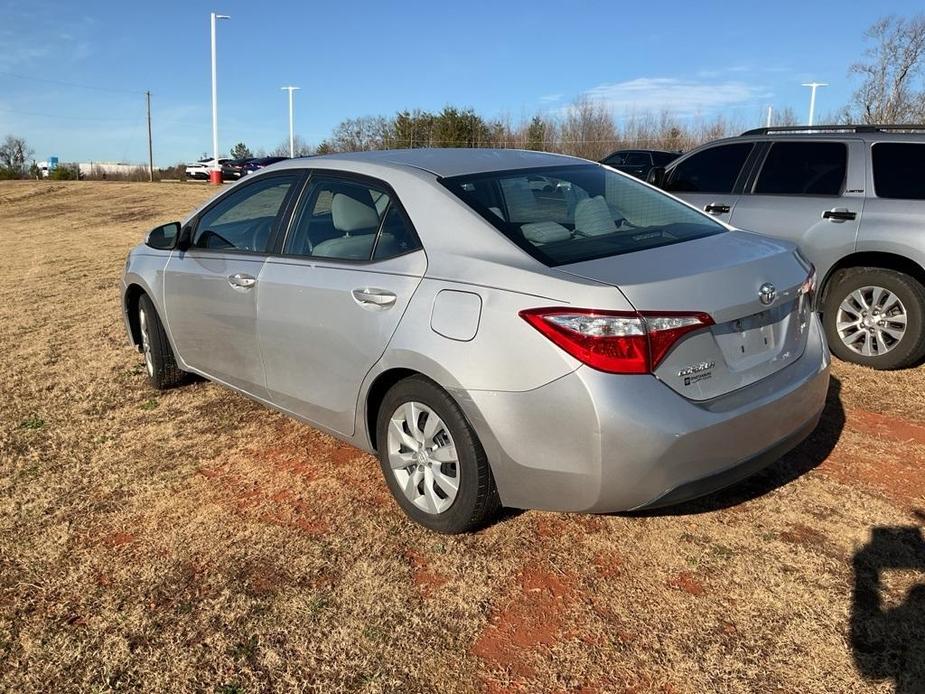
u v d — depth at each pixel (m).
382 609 2.86
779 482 3.72
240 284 4.07
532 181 3.63
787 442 3.13
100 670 2.59
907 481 3.71
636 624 2.74
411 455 3.34
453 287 3.05
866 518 3.38
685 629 2.71
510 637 2.69
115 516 3.60
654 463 2.71
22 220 20.78
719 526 3.35
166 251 4.92
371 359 3.33
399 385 3.29
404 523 3.45
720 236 3.46
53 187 31.28
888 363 5.34
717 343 2.88
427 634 2.72
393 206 3.47
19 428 4.71
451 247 3.18
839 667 2.50
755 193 6.02
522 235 3.15
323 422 3.79
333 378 3.59
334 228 3.71
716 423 2.77
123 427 4.70
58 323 7.62
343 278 3.50
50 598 2.98
